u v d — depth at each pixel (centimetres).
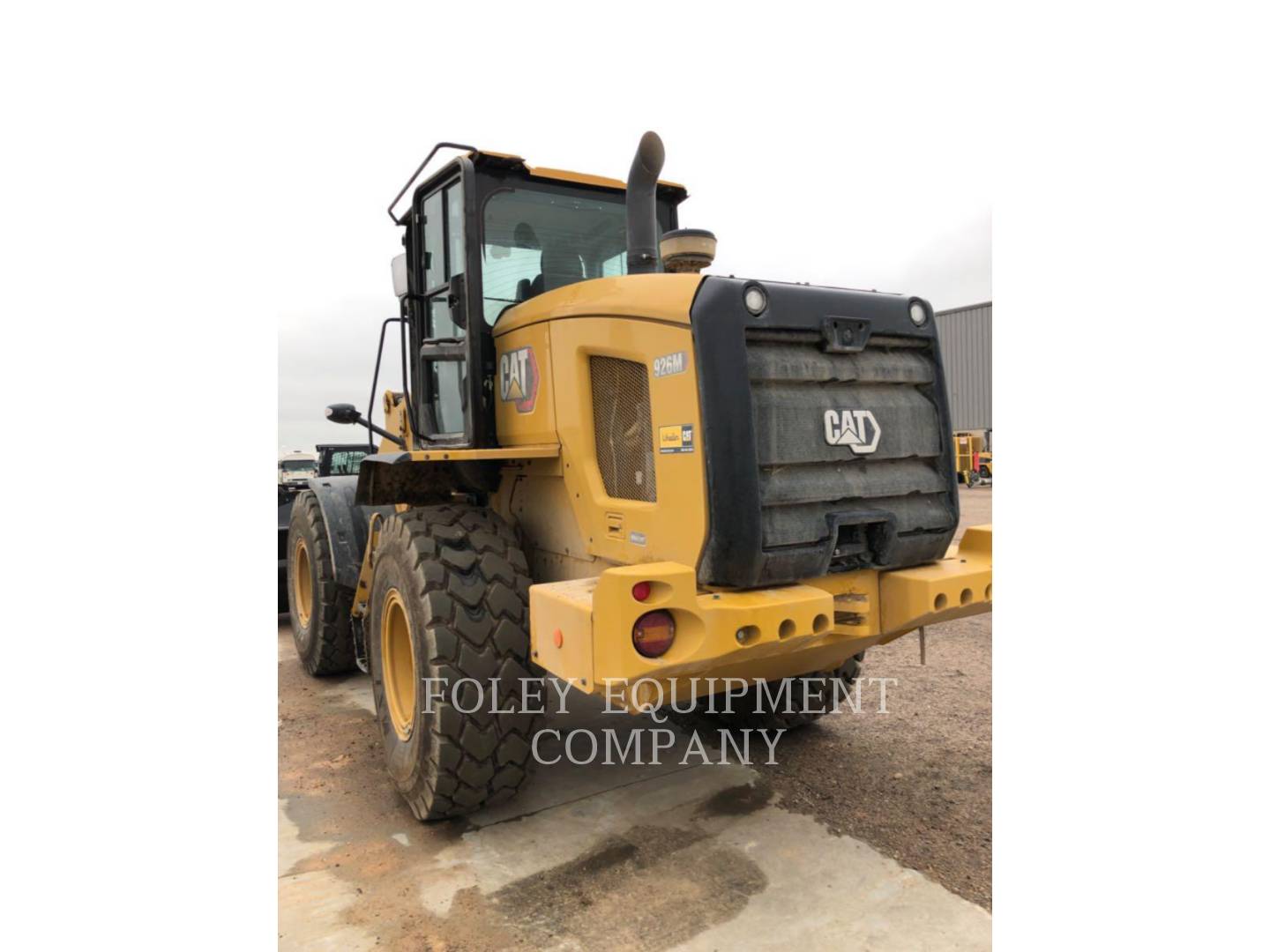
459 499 421
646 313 283
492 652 311
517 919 261
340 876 288
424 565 318
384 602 356
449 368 409
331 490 516
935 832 310
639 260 330
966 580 293
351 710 475
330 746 416
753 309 267
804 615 256
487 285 373
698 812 330
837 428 284
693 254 316
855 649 322
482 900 272
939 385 315
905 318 305
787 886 275
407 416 497
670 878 282
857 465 293
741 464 261
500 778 315
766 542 266
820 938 247
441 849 306
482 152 362
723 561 262
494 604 316
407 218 431
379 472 396
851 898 268
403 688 357
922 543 303
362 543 496
